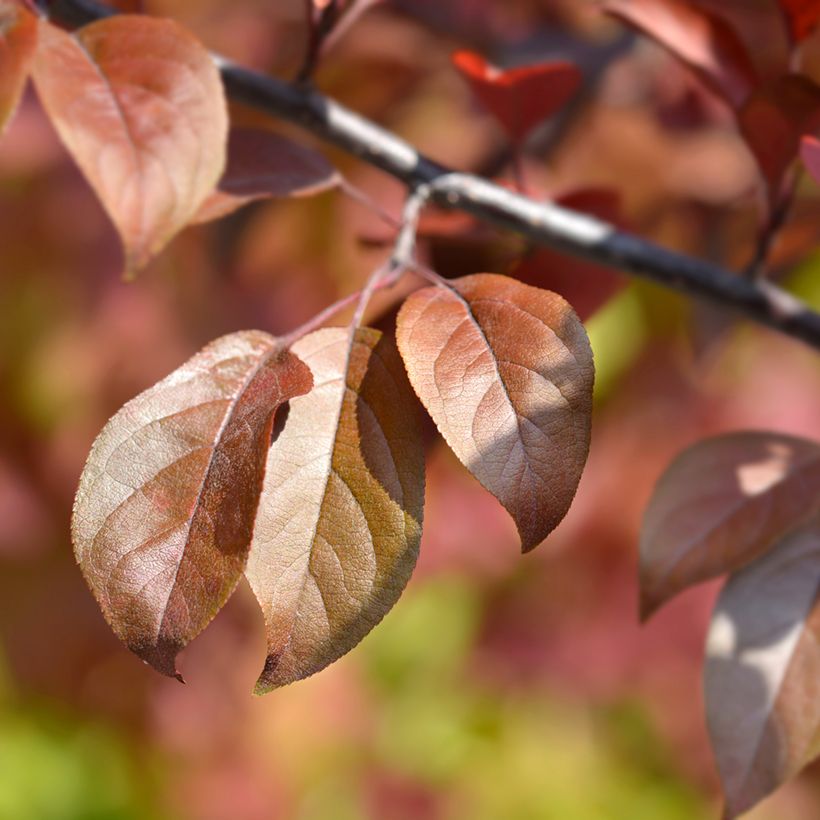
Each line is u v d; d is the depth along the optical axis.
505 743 1.63
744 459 0.54
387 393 0.46
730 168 1.02
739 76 0.58
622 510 1.13
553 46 1.00
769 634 0.52
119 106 0.47
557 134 0.99
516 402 0.45
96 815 1.43
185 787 1.39
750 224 0.92
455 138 1.02
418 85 1.01
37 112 1.13
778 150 0.55
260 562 0.45
